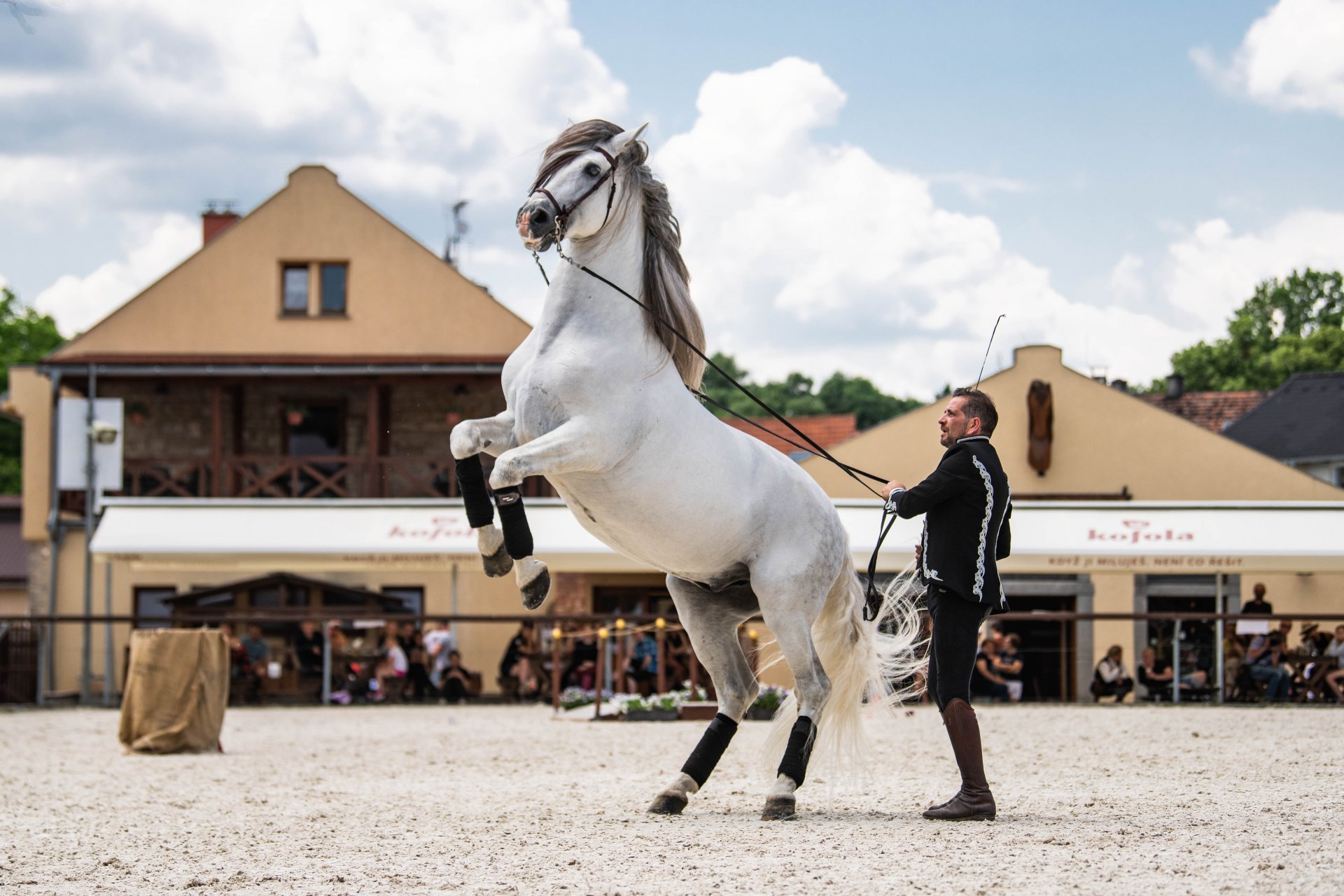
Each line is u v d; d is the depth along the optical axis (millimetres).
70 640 26766
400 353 30016
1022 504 23797
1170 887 5434
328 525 25266
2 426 53875
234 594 25406
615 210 7152
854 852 6359
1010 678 21094
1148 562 22656
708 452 7320
